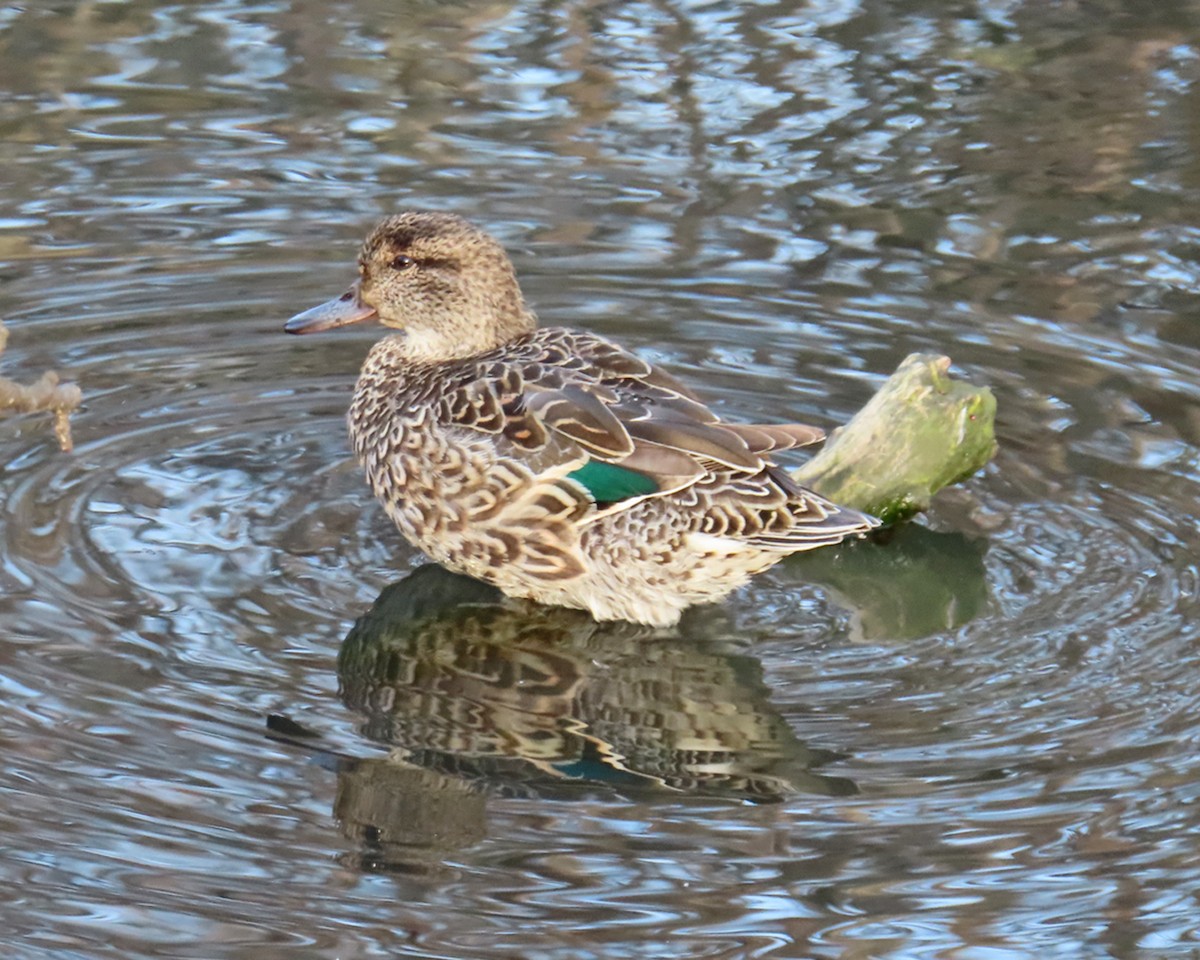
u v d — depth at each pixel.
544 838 8.91
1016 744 9.53
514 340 11.73
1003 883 8.54
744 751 9.59
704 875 8.62
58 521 11.53
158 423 12.82
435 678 10.33
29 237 15.23
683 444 10.35
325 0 19.70
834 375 13.50
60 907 8.24
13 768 9.13
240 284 14.73
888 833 8.89
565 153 16.81
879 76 18.23
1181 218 15.72
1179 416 12.91
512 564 10.94
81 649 10.23
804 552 11.75
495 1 19.72
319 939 8.12
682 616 11.02
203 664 10.19
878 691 10.09
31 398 9.01
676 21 19.38
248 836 8.79
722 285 14.77
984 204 16.00
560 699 10.20
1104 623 10.65
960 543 11.61
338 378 13.60
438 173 16.44
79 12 19.25
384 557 11.48
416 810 9.09
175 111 17.42
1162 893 8.46
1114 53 18.69
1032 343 13.91
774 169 16.59
